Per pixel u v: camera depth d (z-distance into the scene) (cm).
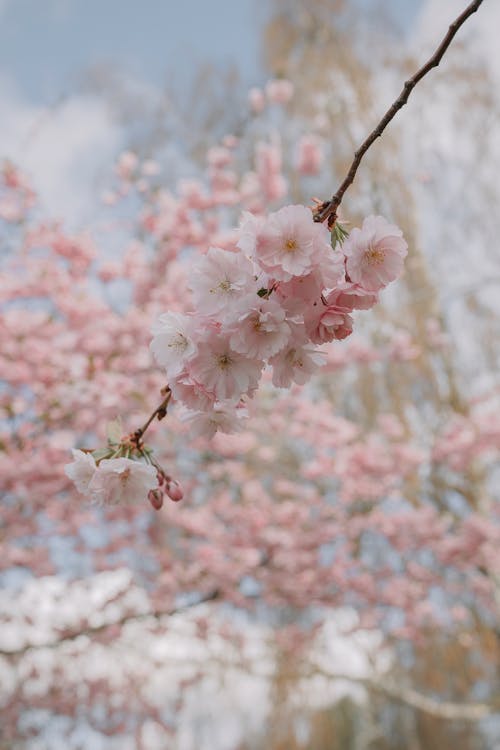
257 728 758
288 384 154
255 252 145
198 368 152
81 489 171
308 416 603
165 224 503
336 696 802
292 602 639
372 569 653
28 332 459
